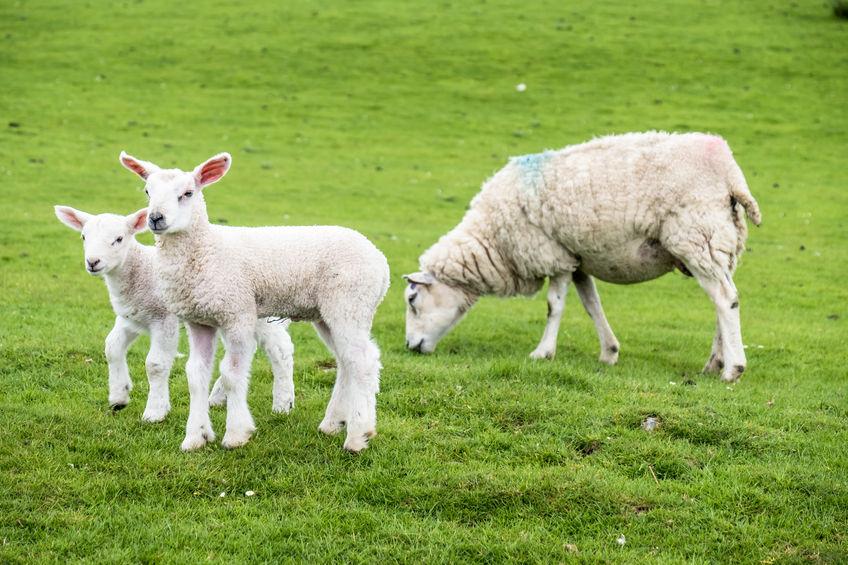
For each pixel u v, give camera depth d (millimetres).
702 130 30312
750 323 14234
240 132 29172
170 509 6523
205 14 43156
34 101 30844
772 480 7137
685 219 10070
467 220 11438
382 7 44750
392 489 6863
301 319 7559
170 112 30766
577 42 39750
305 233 7324
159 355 7781
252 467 7051
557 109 32500
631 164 10344
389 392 8812
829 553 6234
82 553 5961
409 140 29312
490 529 6410
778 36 40438
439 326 11438
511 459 7418
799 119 31781
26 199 20625
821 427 8297
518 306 15492
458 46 39312
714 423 8078
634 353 12078
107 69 35281
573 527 6508
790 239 20797
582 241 10523
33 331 10570
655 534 6441
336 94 33969
